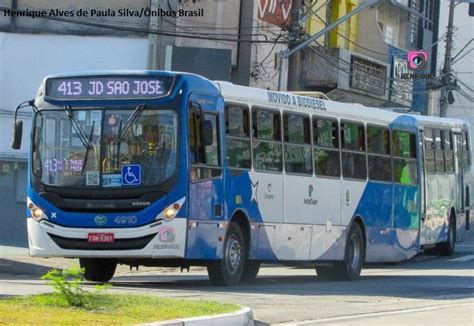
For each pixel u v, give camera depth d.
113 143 29.77
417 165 45.22
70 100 30.34
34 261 40.84
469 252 58.34
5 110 57.78
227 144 31.34
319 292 31.64
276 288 32.59
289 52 54.66
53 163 30.30
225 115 31.42
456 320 24.44
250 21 62.91
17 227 56.22
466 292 32.97
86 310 20.41
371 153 40.44
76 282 21.41
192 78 30.11
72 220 29.78
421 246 48.44
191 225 29.48
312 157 36.06
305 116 35.81
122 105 29.86
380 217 40.97
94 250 29.62
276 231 33.88
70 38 58.34
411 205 44.34
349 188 38.41
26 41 58.44
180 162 29.30
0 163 56.41
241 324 21.50
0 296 23.84
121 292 26.41
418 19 95.81
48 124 30.55
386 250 41.75
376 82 78.50
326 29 55.31
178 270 42.81
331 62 72.44
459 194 55.75
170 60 57.19
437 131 51.84
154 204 29.22
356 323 23.39
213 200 30.56
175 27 58.75
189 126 29.66
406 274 42.66
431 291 33.16
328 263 37.31
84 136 30.06
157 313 20.52
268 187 33.41
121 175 29.52
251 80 63.62
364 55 79.75
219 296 28.02
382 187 41.16
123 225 29.36
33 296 22.09
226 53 57.62
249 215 32.38
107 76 30.16
